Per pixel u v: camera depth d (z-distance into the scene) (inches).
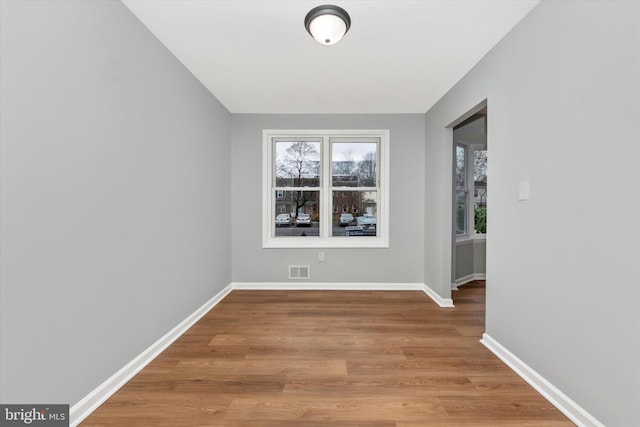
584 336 59.0
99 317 65.7
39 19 51.7
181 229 102.7
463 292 155.0
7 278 47.6
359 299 141.9
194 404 65.0
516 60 80.7
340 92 129.4
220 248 141.2
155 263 87.0
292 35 86.9
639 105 49.1
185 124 105.5
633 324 50.1
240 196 157.8
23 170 49.5
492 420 60.5
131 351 76.4
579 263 60.2
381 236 161.6
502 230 86.9
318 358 85.5
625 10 51.2
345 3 73.4
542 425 59.4
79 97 59.9
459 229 178.4
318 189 162.7
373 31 84.9
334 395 68.3
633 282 50.1
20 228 49.2
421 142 156.5
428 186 151.1
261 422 59.5
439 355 87.6
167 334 93.7
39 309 52.5
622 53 51.7
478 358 85.9
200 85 118.0
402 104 144.1
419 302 137.8
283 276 159.0
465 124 161.0
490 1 72.0
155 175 86.7
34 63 50.9
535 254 73.0
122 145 72.5
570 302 62.4
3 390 47.7
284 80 117.2
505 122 85.7
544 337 69.9
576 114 61.1
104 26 66.3
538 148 72.1
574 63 61.5
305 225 164.6
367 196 164.1
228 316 119.5
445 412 62.7
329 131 157.9
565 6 63.8
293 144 163.9
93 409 62.9
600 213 55.7
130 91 75.4
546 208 69.4
